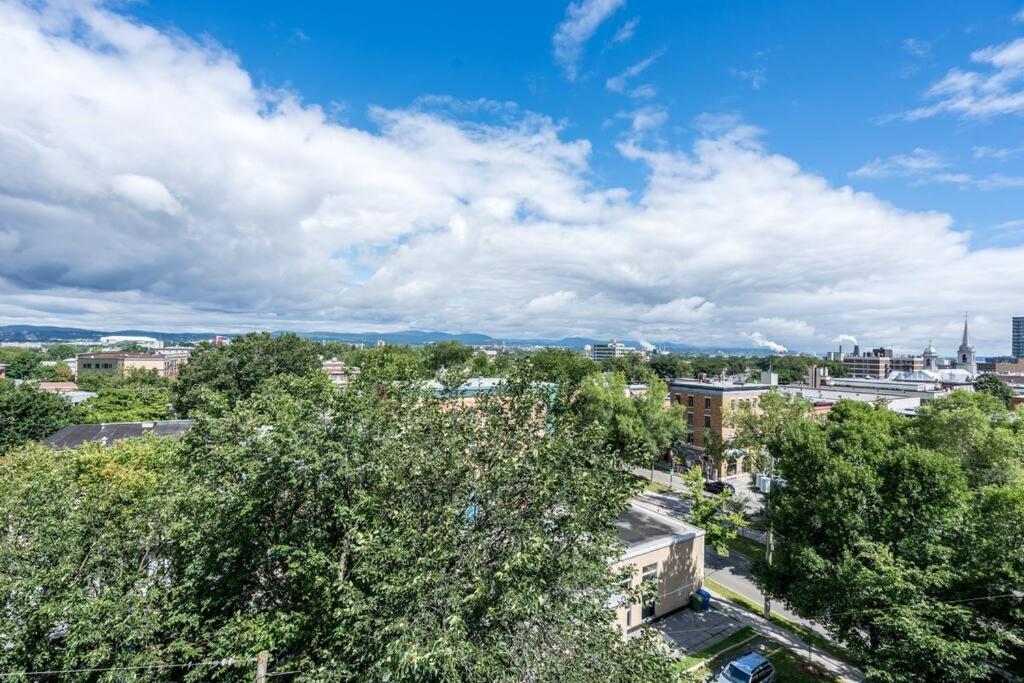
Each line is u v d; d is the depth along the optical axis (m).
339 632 10.67
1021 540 14.06
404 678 9.15
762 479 33.00
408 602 10.05
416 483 11.97
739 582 26.83
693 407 53.69
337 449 12.84
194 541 12.20
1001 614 14.09
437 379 14.72
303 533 12.43
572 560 11.14
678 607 23.05
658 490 44.38
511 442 12.27
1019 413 34.03
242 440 14.17
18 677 9.82
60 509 12.27
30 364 95.12
